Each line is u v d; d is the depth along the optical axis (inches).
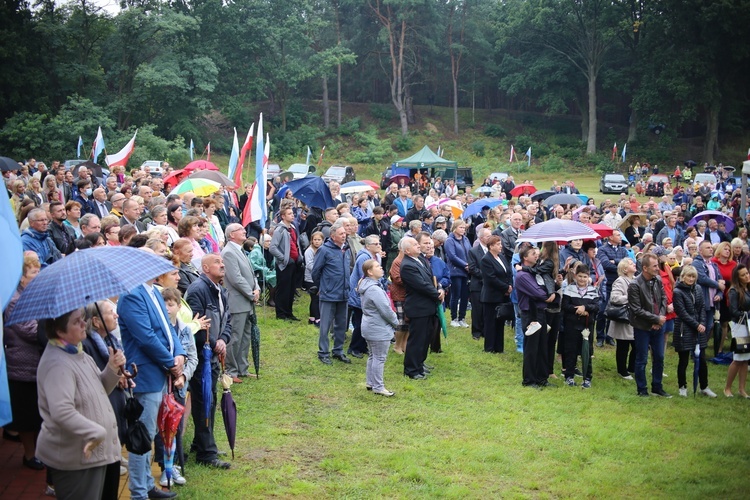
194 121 2282.2
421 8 2581.2
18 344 254.8
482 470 307.4
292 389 402.0
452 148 2691.9
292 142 2490.2
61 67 2047.2
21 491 249.3
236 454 308.8
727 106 2486.5
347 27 2738.7
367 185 839.1
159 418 249.4
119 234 339.9
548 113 2736.2
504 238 580.1
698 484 303.4
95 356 224.5
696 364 436.5
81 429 183.9
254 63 2359.7
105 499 206.8
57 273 190.7
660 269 502.3
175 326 266.7
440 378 443.5
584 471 310.7
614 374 482.0
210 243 426.0
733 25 2263.8
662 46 2413.9
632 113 2687.0
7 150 1905.8
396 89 2721.5
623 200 951.0
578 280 440.5
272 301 599.8
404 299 474.3
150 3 2181.3
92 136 1919.3
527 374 437.4
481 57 2859.3
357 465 306.3
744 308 432.1
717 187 1739.7
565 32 2573.8
